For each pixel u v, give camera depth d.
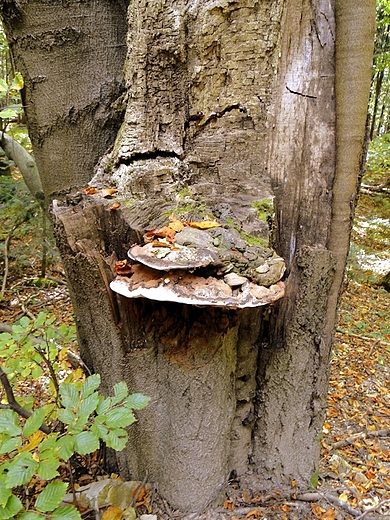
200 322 1.61
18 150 5.10
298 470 2.09
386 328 4.93
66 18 2.11
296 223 1.77
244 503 2.01
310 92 1.65
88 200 1.69
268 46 1.63
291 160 1.72
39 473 1.15
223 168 1.77
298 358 1.88
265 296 1.31
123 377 1.78
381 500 2.15
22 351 2.02
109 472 2.13
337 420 2.99
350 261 6.50
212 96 1.74
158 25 1.69
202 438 1.79
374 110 14.27
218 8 1.62
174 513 1.89
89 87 2.19
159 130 1.79
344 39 1.54
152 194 1.70
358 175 1.74
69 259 1.64
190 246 1.36
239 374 1.94
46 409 1.52
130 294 1.30
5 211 5.97
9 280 5.31
